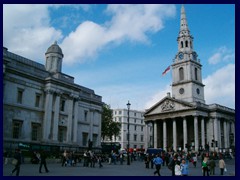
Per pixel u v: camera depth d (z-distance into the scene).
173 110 76.50
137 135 122.31
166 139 78.88
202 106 74.31
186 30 86.69
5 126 38.97
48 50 51.56
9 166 29.09
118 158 50.06
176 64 84.56
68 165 34.69
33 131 43.69
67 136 48.25
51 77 45.88
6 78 39.88
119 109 121.31
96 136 58.72
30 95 43.72
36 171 24.61
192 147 69.88
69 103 49.81
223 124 79.62
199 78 83.44
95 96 59.78
